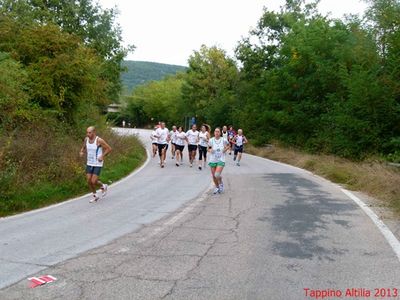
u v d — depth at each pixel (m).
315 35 26.56
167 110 82.12
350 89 19.72
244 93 41.56
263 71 37.00
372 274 5.32
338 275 5.28
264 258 5.92
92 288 4.85
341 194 11.40
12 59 16.50
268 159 25.08
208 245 6.56
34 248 6.43
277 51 37.44
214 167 11.66
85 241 6.82
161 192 11.96
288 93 28.38
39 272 5.38
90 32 32.34
